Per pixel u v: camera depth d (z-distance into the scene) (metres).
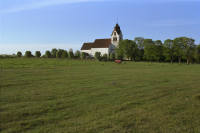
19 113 8.35
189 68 42.34
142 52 98.62
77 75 24.55
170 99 11.45
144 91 13.83
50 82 17.94
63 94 12.48
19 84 16.28
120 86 15.98
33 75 23.73
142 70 35.25
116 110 9.04
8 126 6.98
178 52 77.94
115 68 40.50
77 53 98.25
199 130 6.98
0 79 19.09
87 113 8.58
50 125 7.18
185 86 16.30
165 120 7.87
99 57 93.06
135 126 7.22
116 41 114.94
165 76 24.44
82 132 6.60
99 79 20.58
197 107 9.75
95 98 11.40
